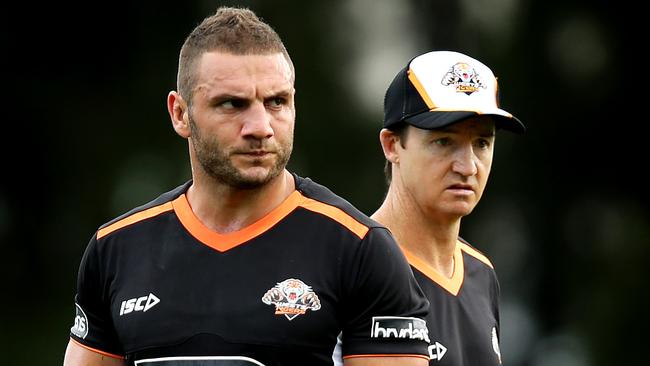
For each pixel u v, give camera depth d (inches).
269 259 601.3
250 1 2672.2
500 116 698.2
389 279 598.5
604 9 2677.2
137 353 604.4
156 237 624.1
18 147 2657.5
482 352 719.7
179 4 2701.8
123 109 2674.7
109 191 2591.0
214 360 585.9
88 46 2723.9
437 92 703.1
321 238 604.7
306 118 2632.9
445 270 731.4
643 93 2677.2
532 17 2701.8
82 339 649.0
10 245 2598.4
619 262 2551.7
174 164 2564.0
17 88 2687.0
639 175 2696.9
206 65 594.2
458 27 2765.7
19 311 2519.7
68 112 2694.4
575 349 2500.0
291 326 586.6
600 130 2684.5
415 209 718.5
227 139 589.3
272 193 613.6
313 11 2694.4
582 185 2691.9
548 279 2613.2
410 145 711.1
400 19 2775.6
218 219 615.2
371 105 2677.2
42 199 2650.1
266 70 591.8
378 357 595.5
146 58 2704.2
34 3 2701.8
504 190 2640.3
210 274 602.5
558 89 2674.7
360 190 2598.4
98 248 636.1
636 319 2447.1
